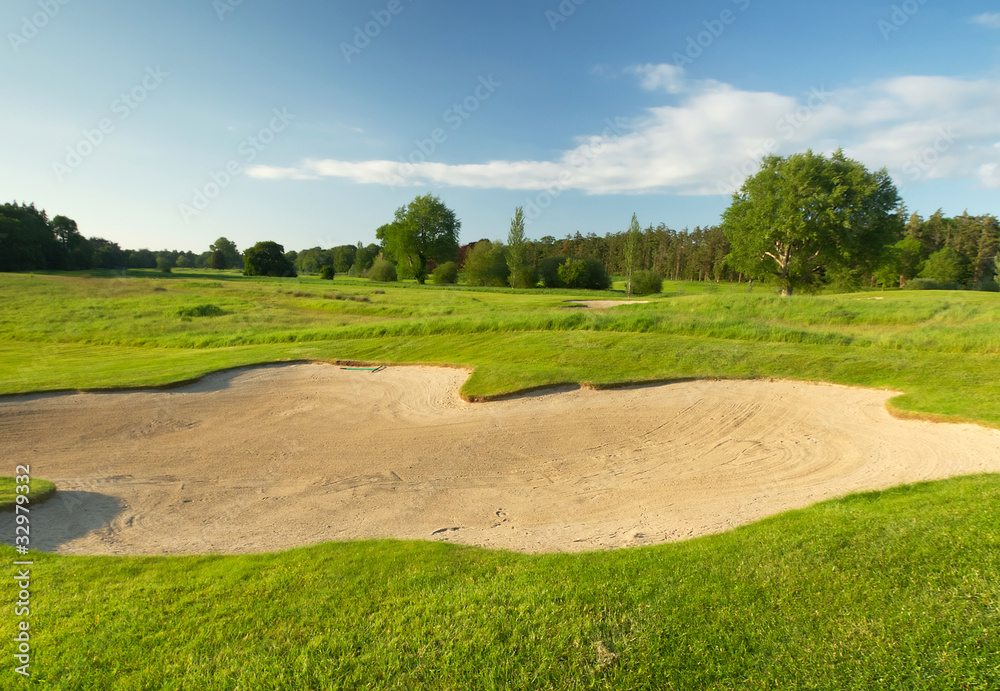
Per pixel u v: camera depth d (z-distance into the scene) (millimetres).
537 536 7719
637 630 4273
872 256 47625
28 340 30141
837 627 4094
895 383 13195
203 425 14031
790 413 12375
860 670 3652
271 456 11898
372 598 5078
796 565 5066
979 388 12117
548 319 21859
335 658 4180
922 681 3498
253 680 3967
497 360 17609
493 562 5934
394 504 9375
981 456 9250
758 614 4352
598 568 5516
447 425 13133
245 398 15992
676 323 19859
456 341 20578
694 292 73625
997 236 91188
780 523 6551
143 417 14469
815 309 24828
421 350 19969
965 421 10562
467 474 10586
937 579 4527
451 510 9070
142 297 47406
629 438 11820
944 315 21969
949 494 6730
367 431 13195
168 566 6312
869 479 9016
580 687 3740
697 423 12297
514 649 4164
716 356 15859
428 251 89000
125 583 5789
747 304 26797
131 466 11461
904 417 11336
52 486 9656
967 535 5180
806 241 46656
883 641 3889
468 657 4105
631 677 3789
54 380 17062
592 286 79500
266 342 25359
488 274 81750
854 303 26078
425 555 6227
